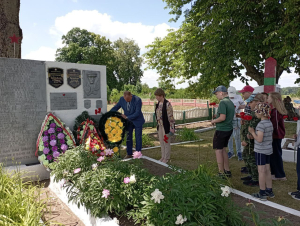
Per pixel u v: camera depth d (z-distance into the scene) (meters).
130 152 6.41
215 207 2.57
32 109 5.42
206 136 10.05
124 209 3.12
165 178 3.22
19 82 5.23
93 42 49.41
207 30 13.02
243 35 11.41
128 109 6.24
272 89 10.16
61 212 3.72
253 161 4.33
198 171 3.59
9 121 5.14
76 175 3.77
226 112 4.38
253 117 4.22
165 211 2.58
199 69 13.88
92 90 6.34
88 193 3.22
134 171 3.60
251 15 11.92
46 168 5.14
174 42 15.91
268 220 3.03
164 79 17.81
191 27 14.72
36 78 5.44
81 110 6.18
